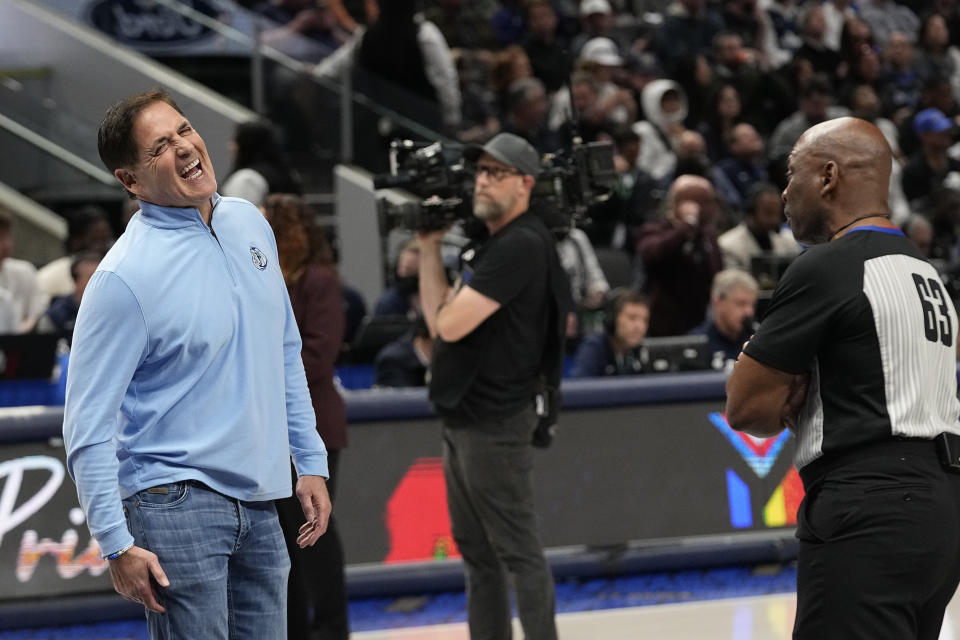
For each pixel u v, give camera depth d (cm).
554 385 993
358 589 1197
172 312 643
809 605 664
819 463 669
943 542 642
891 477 643
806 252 675
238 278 671
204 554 652
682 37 2764
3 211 1714
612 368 1402
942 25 3041
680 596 1220
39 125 2470
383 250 1839
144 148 644
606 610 1180
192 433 653
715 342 1465
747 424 682
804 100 2333
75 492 1162
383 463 1230
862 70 2800
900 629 638
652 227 1716
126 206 1691
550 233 988
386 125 2261
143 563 632
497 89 2334
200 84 2567
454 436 979
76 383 638
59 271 1833
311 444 721
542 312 970
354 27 2508
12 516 1144
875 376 651
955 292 1556
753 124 2552
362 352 1547
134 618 1158
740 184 2206
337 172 2292
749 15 2903
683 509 1287
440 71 2264
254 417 666
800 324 658
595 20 2662
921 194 2384
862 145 681
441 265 1036
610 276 1967
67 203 2458
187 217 662
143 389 654
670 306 1711
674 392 1294
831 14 3056
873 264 659
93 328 637
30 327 1709
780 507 1314
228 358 661
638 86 2522
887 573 638
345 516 1213
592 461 1273
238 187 1523
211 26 2570
